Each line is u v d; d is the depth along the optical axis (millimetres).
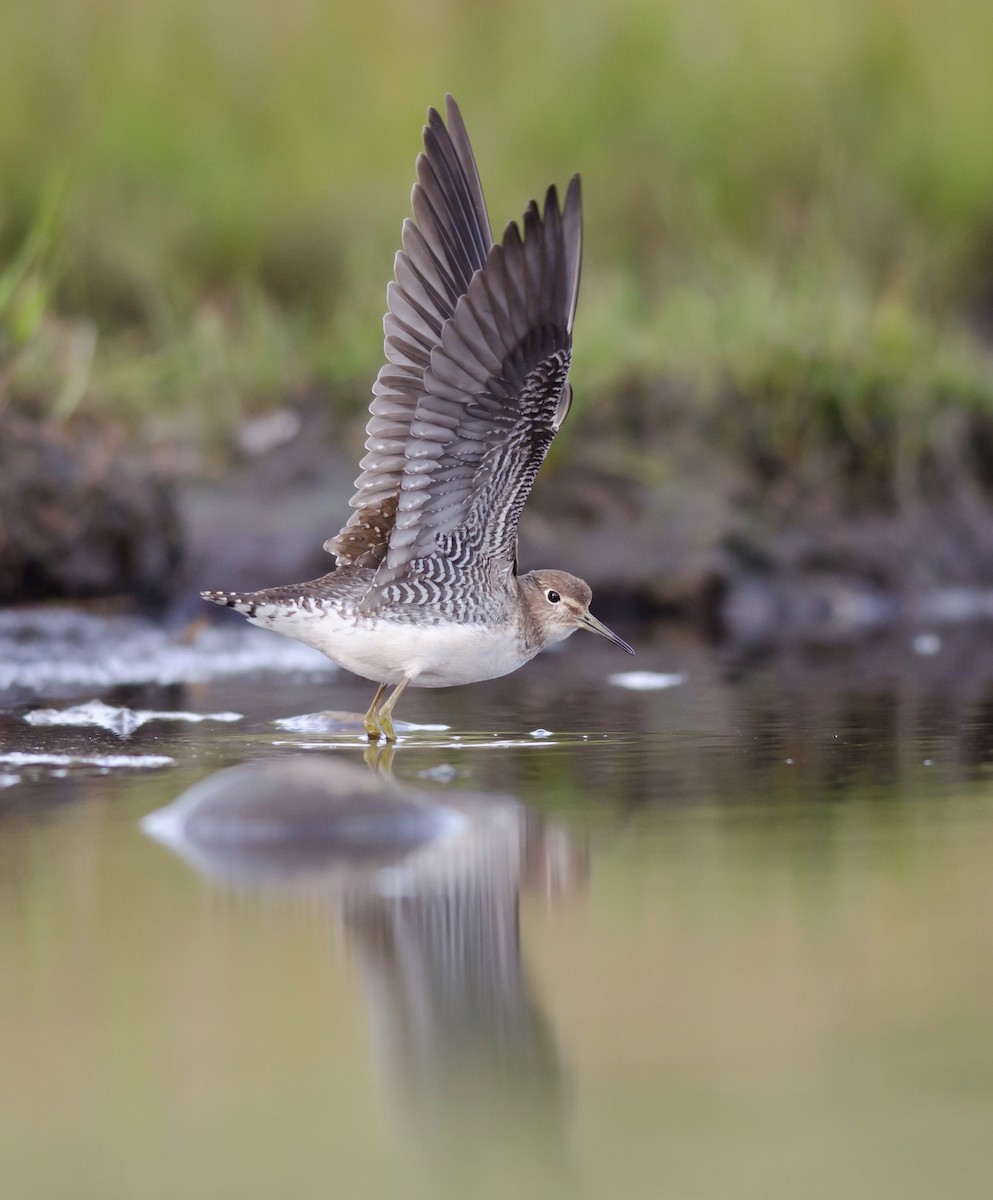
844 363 21297
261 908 7637
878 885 7930
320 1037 6230
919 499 21062
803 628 19031
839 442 21094
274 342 20891
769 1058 6016
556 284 9688
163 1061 6055
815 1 26641
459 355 9758
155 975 6797
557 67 26016
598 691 14594
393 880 8078
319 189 24641
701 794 9930
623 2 26297
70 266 21891
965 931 7254
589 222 24875
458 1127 5586
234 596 11188
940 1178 5199
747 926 7363
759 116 26047
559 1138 5453
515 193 24891
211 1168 5332
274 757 11062
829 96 26250
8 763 10828
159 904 7699
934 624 19312
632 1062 6004
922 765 10844
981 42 26641
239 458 19203
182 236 23766
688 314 21812
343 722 12492
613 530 19812
